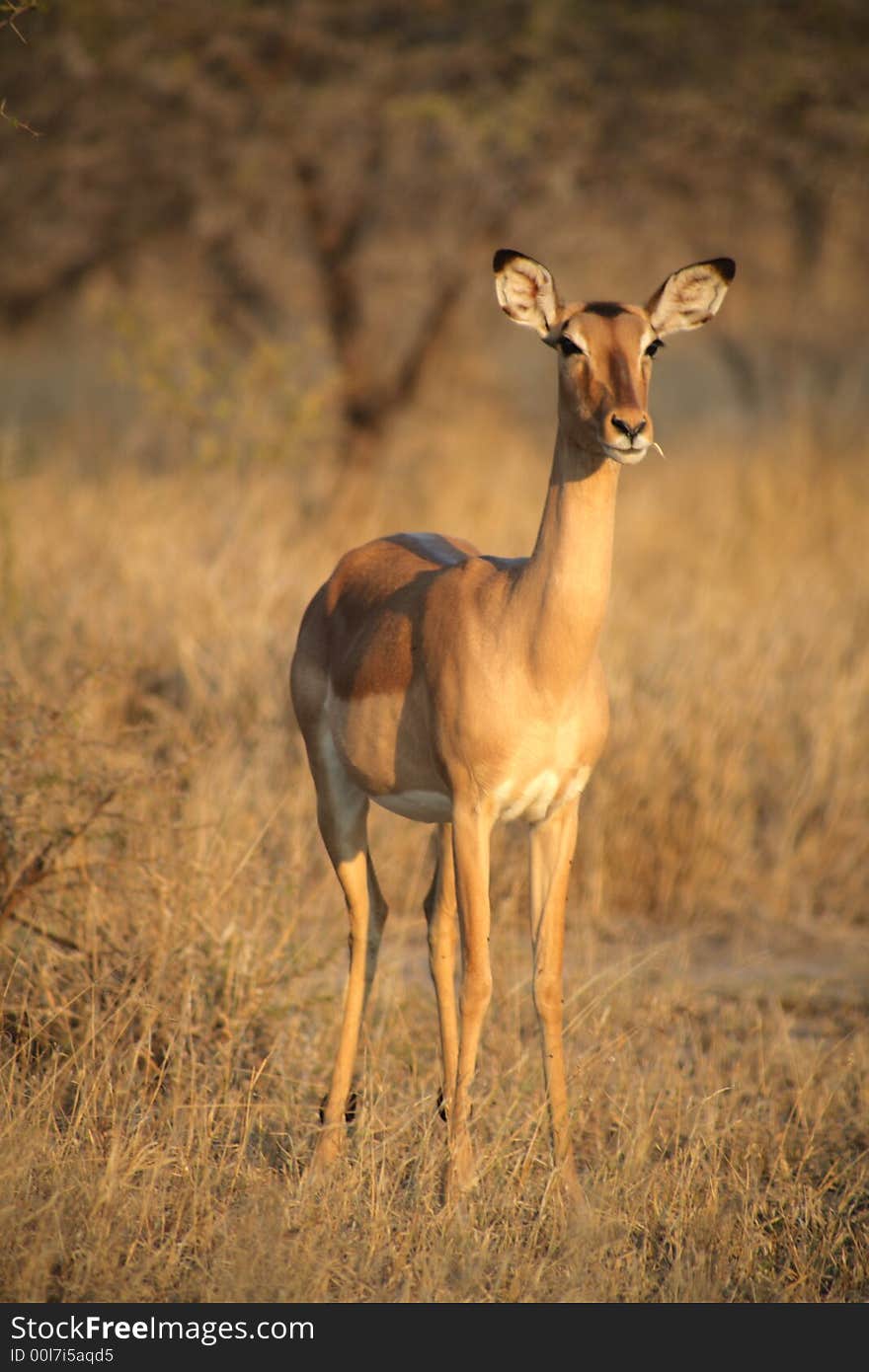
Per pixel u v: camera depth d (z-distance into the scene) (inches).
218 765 625.9
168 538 843.4
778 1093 493.0
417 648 422.3
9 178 1200.8
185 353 1042.1
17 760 477.4
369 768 439.8
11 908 478.6
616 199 1214.9
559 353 393.7
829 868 690.8
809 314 1440.7
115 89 1125.1
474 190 1206.3
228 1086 442.9
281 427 1018.1
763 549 1048.2
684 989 572.7
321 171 1187.3
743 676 768.3
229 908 511.5
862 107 1110.4
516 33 1103.6
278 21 1085.8
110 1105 427.8
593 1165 437.1
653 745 698.2
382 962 577.6
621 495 1166.3
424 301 1302.9
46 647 686.5
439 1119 435.5
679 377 2228.1
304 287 1310.3
